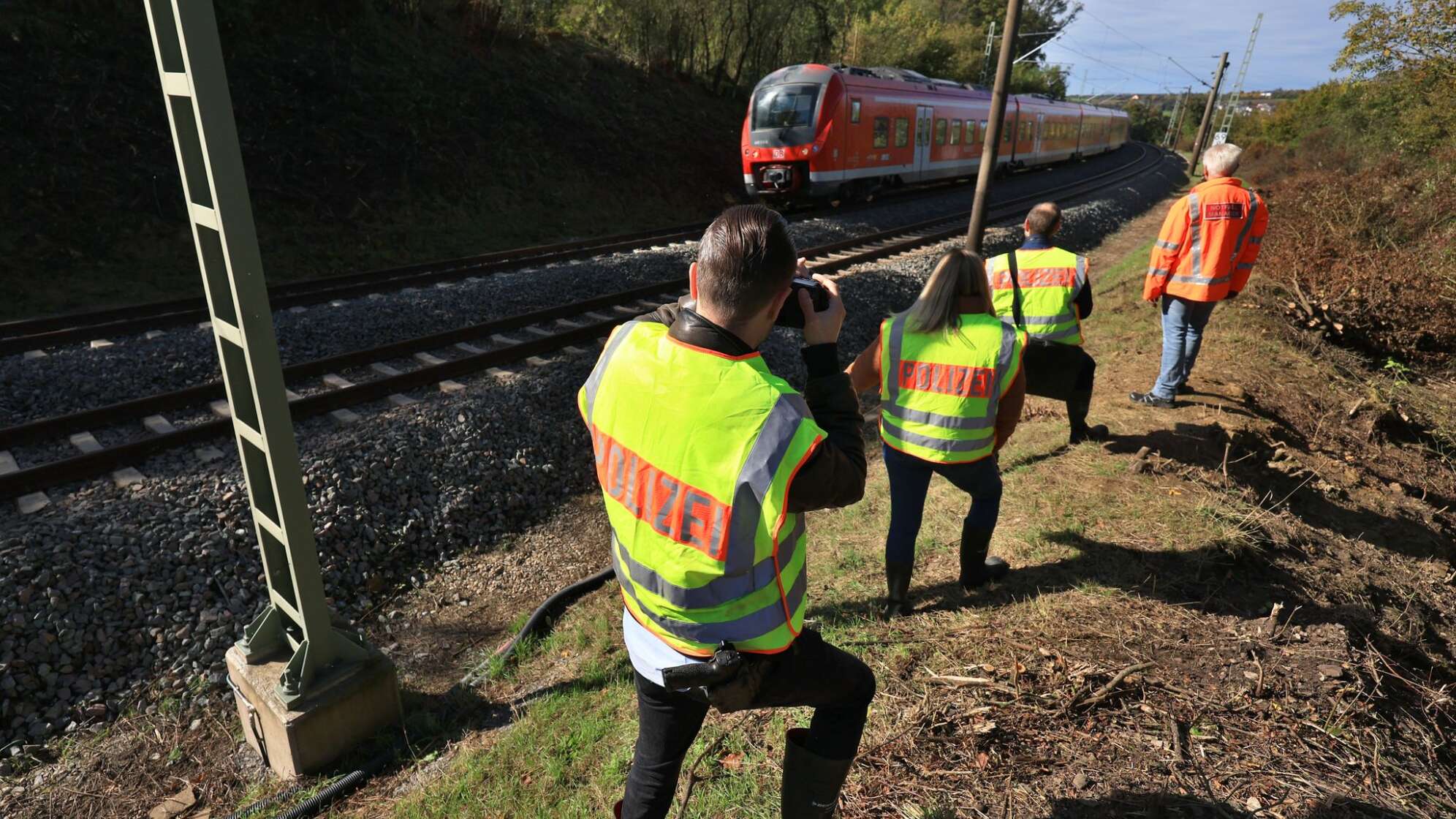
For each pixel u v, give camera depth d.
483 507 4.84
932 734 2.41
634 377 1.32
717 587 1.30
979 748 2.35
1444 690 2.68
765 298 1.23
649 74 21.08
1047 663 2.70
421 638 3.88
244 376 2.50
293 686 2.68
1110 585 3.21
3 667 3.11
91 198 9.91
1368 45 12.99
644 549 1.34
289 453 2.44
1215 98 32.81
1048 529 3.71
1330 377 6.59
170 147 10.86
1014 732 2.40
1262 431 5.13
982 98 22.84
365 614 4.03
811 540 3.98
